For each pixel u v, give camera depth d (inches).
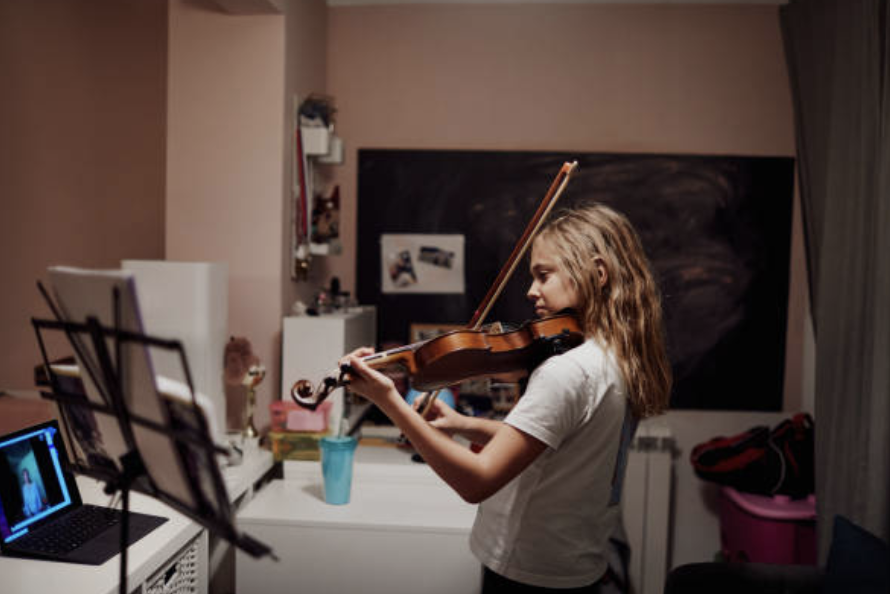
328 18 112.7
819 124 93.9
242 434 89.1
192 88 91.4
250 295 91.7
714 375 110.7
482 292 111.7
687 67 110.0
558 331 52.5
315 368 89.5
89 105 110.9
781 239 109.6
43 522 61.7
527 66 111.4
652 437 105.3
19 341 113.4
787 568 68.7
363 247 112.7
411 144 112.7
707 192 109.4
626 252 52.6
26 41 110.6
